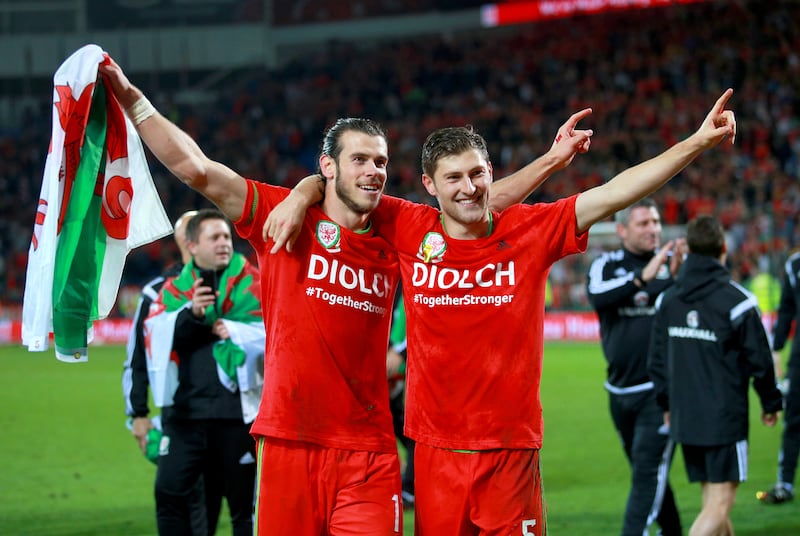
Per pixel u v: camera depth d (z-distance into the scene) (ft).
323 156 14.03
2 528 24.16
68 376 60.70
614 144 95.04
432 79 115.24
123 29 125.70
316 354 13.79
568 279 80.18
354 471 13.79
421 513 13.97
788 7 106.22
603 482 28.84
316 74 120.26
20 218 105.81
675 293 19.39
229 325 17.88
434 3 122.42
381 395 14.23
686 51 106.11
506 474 13.60
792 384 25.61
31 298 13.65
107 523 24.68
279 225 13.50
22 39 124.26
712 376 18.83
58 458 33.91
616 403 21.18
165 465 17.97
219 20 126.31
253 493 18.30
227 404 17.84
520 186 15.34
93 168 14.03
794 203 81.30
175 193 103.55
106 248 14.39
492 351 13.58
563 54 111.96
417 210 14.33
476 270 13.64
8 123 124.06
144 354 19.13
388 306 14.30
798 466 30.55
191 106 122.72
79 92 13.37
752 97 97.96
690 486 27.94
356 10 124.77
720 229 19.31
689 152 12.91
